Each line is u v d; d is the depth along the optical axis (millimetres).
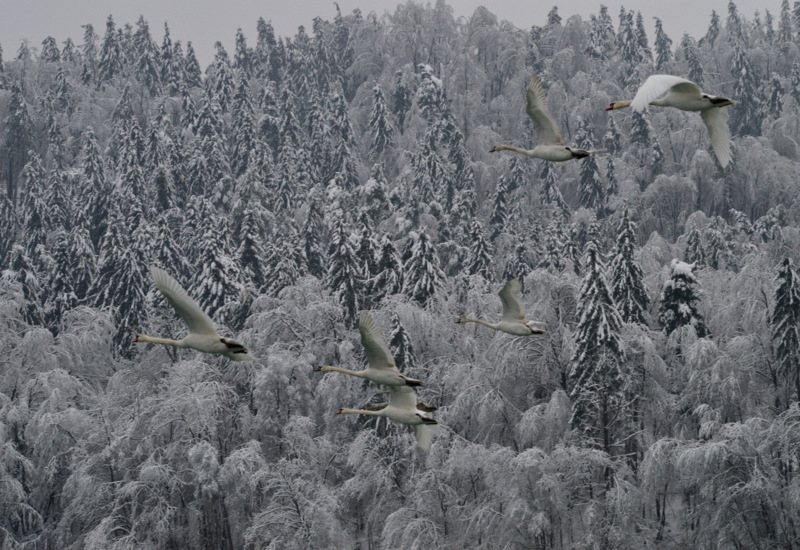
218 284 57969
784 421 41031
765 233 76438
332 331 53594
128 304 62656
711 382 44469
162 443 46062
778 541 39188
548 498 41469
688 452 39719
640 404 47125
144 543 41750
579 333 45281
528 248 70125
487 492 43500
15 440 50938
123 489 42000
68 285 68000
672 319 50000
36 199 86875
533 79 17297
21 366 54844
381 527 45812
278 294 57688
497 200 81188
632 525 40531
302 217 82312
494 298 53500
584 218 87938
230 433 47906
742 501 39219
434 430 19688
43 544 46531
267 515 41312
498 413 48188
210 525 44781
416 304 52844
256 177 84188
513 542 41938
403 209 78625
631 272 51625
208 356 51688
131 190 89562
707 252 70750
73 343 55625
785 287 44875
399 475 46656
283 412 48656
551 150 17188
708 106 14469
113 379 52844
